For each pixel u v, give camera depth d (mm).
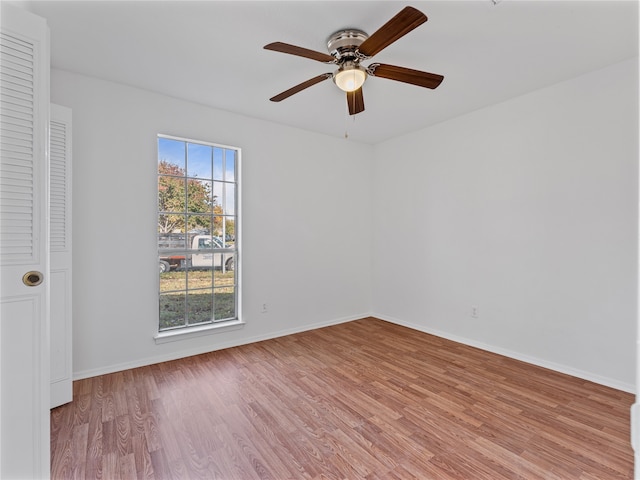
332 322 4082
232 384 2439
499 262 3057
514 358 2939
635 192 2268
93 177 2547
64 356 2139
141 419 1974
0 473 1207
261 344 3340
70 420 1957
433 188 3664
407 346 3277
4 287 1212
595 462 1601
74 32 1954
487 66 2354
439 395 2271
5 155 1208
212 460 1626
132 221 2721
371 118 3436
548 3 1690
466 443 1752
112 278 2637
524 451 1686
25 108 1255
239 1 1694
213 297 3258
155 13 1784
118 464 1593
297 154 3746
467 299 3336
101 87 2574
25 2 1661
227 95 2869
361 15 1808
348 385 2424
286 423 1939
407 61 2287
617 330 2352
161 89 2752
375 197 4422
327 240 4031
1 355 1207
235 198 3387
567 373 2604
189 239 3115
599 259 2434
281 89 2746
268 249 3537
